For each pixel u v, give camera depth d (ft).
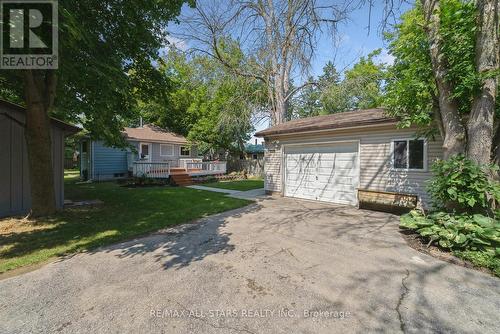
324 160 29.35
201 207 24.95
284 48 41.37
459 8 13.88
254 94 55.77
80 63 15.66
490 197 13.11
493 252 11.50
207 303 8.67
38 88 19.39
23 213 21.61
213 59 51.65
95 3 17.76
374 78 46.06
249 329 7.39
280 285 9.91
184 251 13.48
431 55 15.12
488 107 13.50
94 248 13.88
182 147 70.49
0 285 9.84
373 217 21.38
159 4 20.76
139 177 45.03
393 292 9.37
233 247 14.11
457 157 13.78
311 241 15.14
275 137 34.78
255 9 41.57
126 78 18.49
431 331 7.29
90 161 48.26
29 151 19.66
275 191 34.81
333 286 9.82
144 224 18.58
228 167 75.10
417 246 13.94
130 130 59.62
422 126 19.75
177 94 72.08
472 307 8.42
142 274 10.79
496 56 13.03
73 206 24.84
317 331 7.30
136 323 7.61
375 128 24.38
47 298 8.94
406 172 22.21
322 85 50.88
